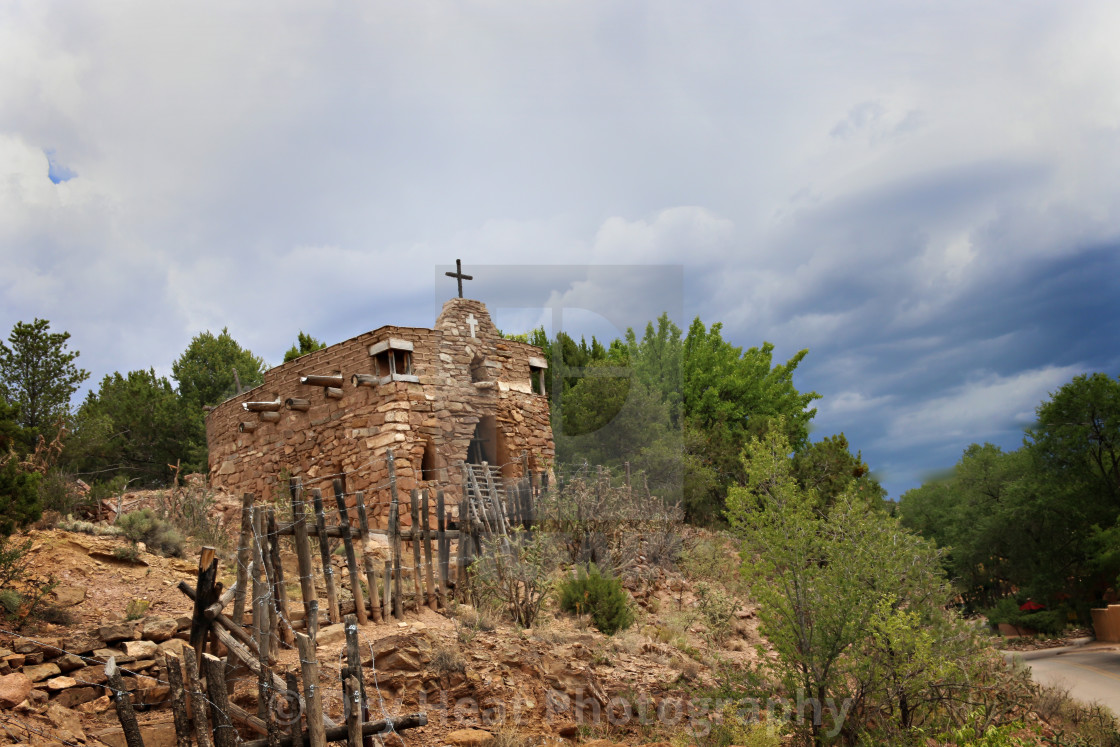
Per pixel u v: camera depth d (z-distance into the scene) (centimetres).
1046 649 3139
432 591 936
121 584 824
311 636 706
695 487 1620
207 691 584
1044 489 3828
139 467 2862
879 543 938
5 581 733
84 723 598
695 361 2728
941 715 964
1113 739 1343
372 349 1619
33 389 2550
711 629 1163
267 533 756
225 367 3338
